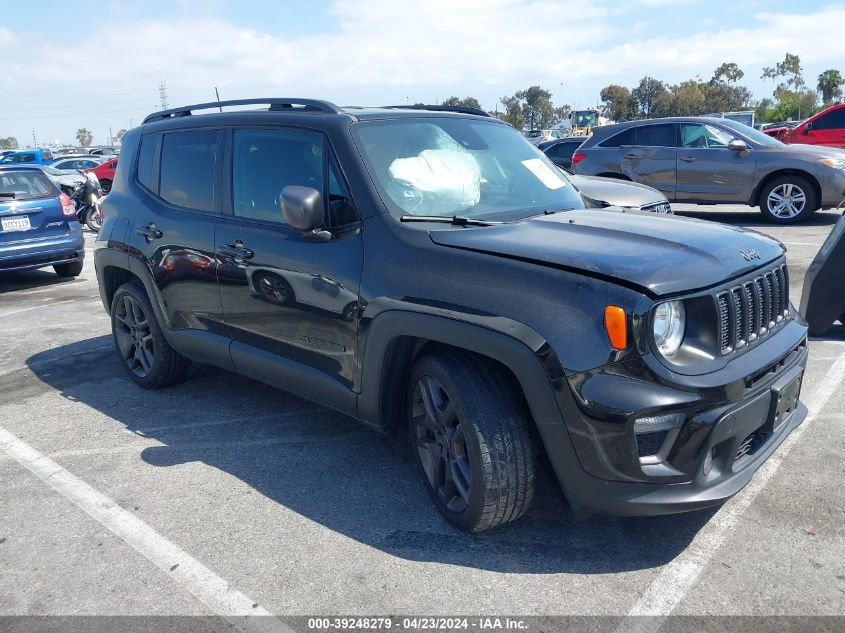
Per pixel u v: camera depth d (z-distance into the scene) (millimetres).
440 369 2955
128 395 4988
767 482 3396
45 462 3988
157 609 2695
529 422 2900
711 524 3082
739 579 2711
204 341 4266
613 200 6809
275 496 3496
